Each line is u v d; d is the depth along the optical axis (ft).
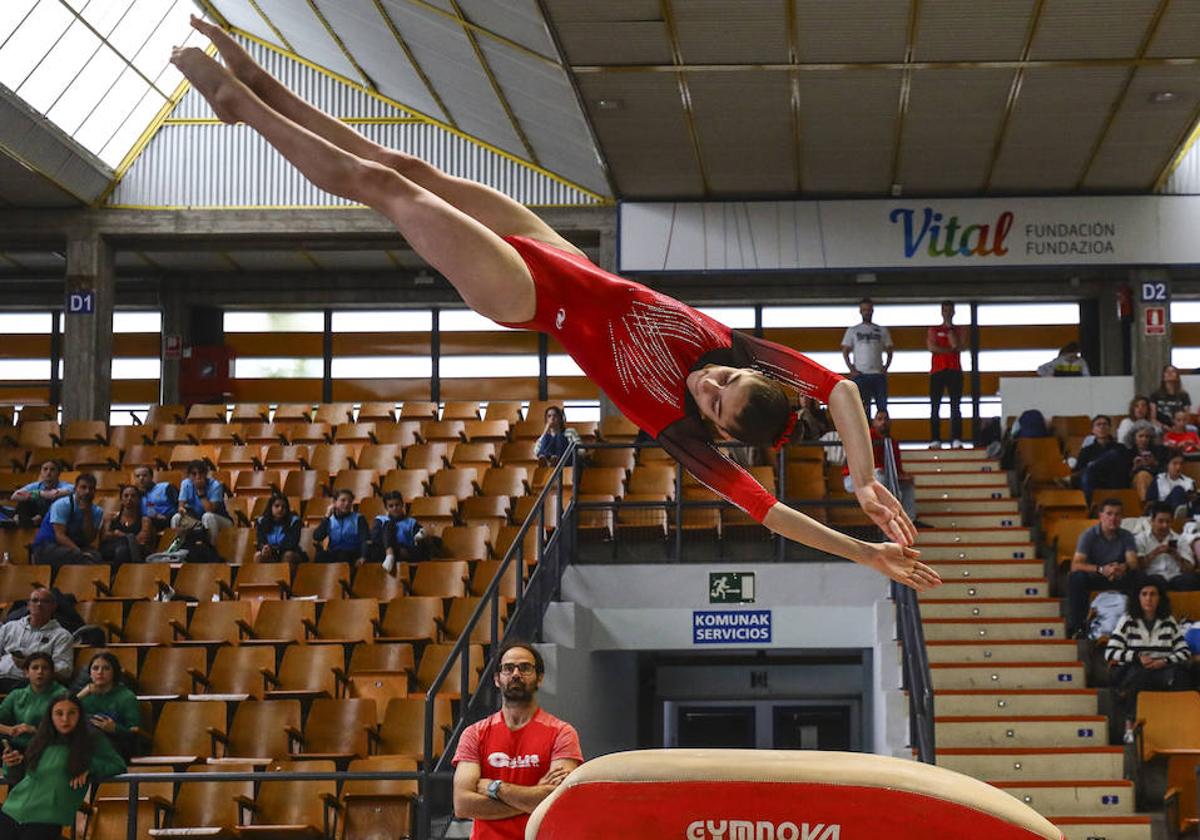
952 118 56.49
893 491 45.68
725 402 11.64
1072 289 74.33
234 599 47.39
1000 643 43.47
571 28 49.14
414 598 43.57
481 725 23.21
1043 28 48.39
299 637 43.47
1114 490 50.75
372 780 30.40
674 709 66.90
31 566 48.78
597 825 7.06
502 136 66.85
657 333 12.37
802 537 11.67
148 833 32.78
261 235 71.05
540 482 55.31
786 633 46.21
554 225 68.44
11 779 28.68
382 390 79.77
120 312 81.10
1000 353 75.61
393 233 70.90
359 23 60.23
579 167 65.98
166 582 47.26
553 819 7.14
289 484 58.90
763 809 6.93
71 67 63.62
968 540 51.39
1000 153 60.18
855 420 11.66
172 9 66.80
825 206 65.16
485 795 22.09
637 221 65.82
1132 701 39.19
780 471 48.44
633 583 46.73
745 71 52.19
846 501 47.44
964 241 64.39
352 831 33.32
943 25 48.29
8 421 70.38
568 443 54.29
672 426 12.28
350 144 12.94
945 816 6.78
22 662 38.50
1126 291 66.39
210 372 78.64
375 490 57.52
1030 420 59.47
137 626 44.68
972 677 42.47
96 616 45.11
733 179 63.57
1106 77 52.37
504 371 79.41
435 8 53.52
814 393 11.98
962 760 38.52
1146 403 54.70
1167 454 51.98
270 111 12.41
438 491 57.06
